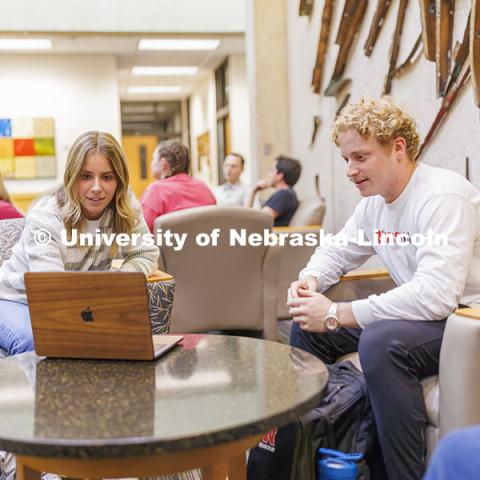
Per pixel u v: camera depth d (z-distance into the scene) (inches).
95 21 282.8
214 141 442.9
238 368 55.5
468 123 102.3
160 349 60.7
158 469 43.7
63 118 363.6
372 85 143.6
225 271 122.7
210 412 44.9
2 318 80.8
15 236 101.7
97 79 365.7
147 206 145.3
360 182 75.2
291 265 149.6
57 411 45.9
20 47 336.8
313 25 187.2
